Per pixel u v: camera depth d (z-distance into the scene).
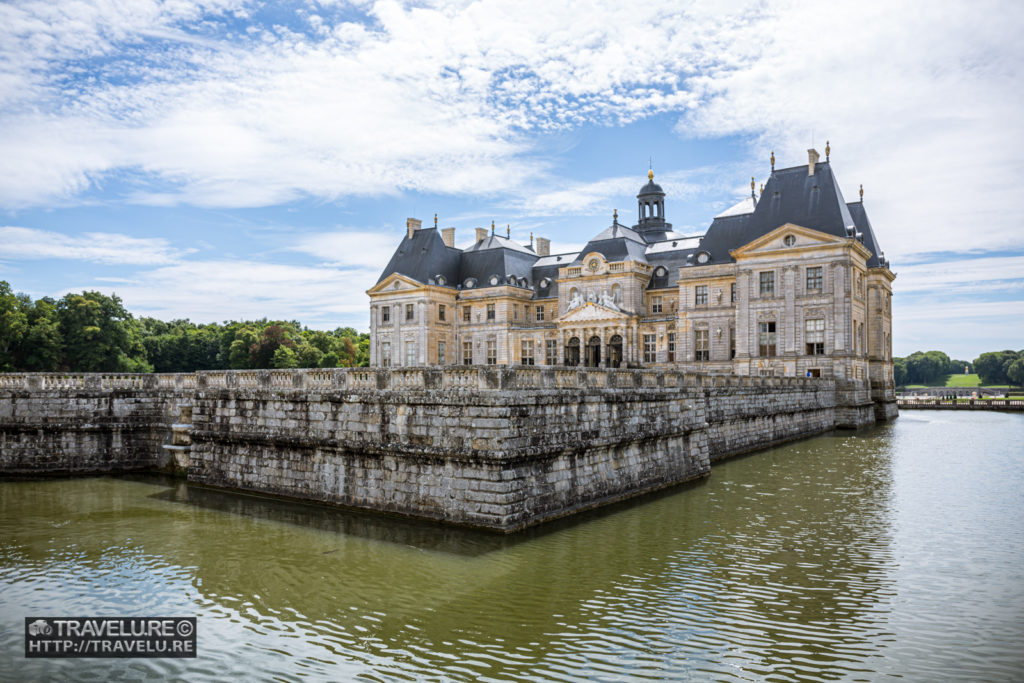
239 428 27.38
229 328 112.56
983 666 12.77
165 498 26.36
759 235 62.56
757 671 12.59
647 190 85.56
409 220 87.19
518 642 13.75
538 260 88.44
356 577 17.25
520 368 20.81
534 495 21.11
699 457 31.45
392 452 22.16
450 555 18.67
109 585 17.05
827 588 16.72
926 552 19.56
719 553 19.34
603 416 24.59
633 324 70.50
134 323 98.75
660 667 12.74
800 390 48.84
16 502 25.98
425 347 79.88
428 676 12.41
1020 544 20.39
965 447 42.47
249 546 19.84
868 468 33.78
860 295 61.47
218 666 12.88
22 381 31.58
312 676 12.45
